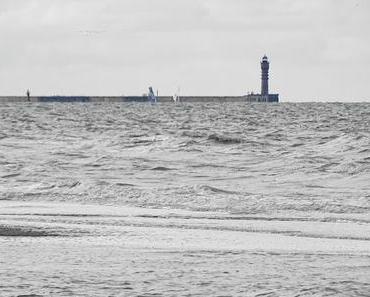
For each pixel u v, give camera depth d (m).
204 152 167.62
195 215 71.88
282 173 125.50
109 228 61.53
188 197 83.50
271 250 49.94
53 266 41.34
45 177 115.62
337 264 43.06
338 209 76.00
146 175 123.94
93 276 38.16
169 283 36.44
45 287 35.28
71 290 34.69
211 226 63.84
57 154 162.88
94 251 48.03
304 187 106.00
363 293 34.12
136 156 160.25
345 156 149.25
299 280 37.34
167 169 133.62
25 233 58.25
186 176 122.81
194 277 38.06
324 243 53.97
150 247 50.56
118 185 91.06
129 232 59.16
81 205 80.38
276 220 68.69
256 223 66.44
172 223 65.75
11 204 81.25
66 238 55.34
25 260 43.62
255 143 188.00
